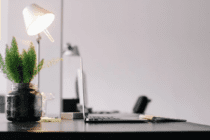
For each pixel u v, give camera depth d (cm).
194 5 534
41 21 174
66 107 250
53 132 69
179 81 516
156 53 521
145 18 530
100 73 512
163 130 73
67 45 392
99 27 524
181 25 529
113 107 506
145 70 518
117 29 526
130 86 512
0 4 212
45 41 197
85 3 528
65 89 501
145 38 525
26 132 69
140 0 535
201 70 520
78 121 117
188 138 71
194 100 512
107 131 70
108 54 518
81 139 69
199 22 530
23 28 199
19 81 111
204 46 525
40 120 114
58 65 197
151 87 514
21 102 106
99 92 507
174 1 535
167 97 512
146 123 100
